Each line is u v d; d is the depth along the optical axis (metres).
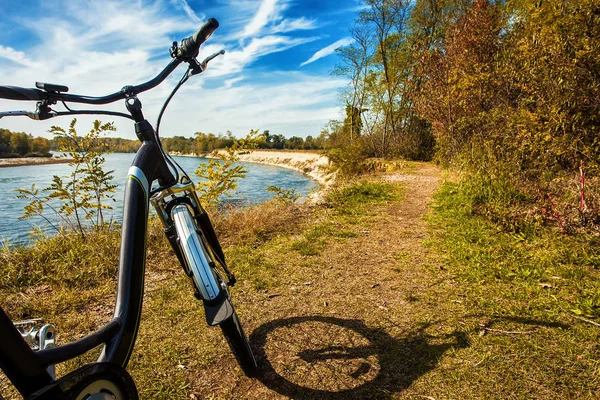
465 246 3.68
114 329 1.21
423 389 1.73
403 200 6.67
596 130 5.03
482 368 1.84
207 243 1.84
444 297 2.66
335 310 2.54
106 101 1.52
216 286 1.51
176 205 1.69
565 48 5.15
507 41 8.45
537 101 5.57
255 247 3.99
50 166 22.30
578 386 1.69
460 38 10.73
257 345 2.15
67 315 2.51
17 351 0.87
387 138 20.19
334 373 1.88
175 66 1.65
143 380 1.85
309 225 4.89
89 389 0.96
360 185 7.90
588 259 3.09
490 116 7.47
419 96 12.87
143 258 1.38
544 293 2.63
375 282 2.99
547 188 4.93
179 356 2.04
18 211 8.54
